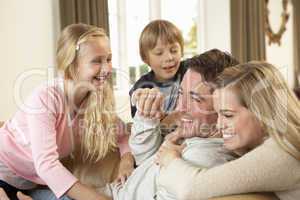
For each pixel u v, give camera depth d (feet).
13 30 10.79
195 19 16.33
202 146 3.68
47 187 5.06
